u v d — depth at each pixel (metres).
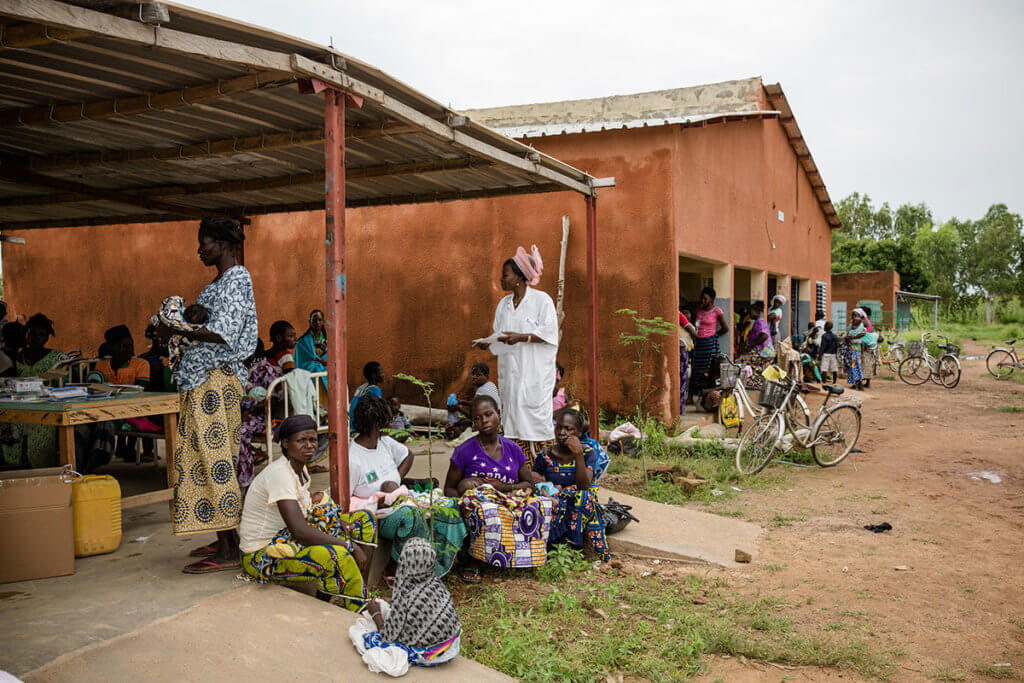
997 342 35.00
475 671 3.64
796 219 17.42
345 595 4.03
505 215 11.11
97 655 3.22
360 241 12.04
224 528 4.10
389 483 5.14
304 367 8.03
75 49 3.72
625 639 4.34
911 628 4.56
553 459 6.00
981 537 6.30
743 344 13.51
